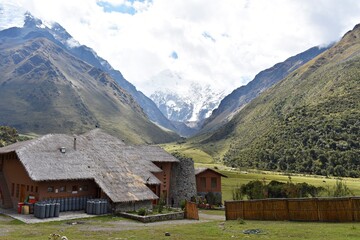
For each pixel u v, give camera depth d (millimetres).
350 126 196375
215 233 26469
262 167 196375
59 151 47156
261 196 65562
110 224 35656
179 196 64875
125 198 44531
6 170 49500
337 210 29109
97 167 48250
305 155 186000
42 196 41812
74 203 44469
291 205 31547
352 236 22188
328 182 114562
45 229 31234
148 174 54188
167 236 26062
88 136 54938
